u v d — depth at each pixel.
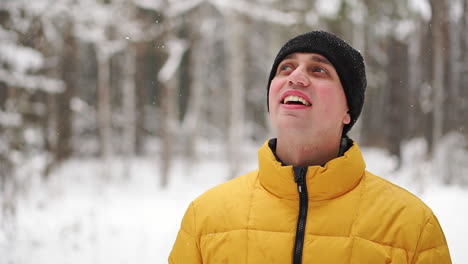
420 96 11.80
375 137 18.61
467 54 10.45
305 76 1.23
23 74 6.23
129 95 15.27
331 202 1.23
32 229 5.64
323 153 1.27
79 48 14.03
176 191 11.63
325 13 8.89
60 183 9.73
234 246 1.26
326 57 1.29
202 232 1.35
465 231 3.87
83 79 18.12
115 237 5.39
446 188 7.24
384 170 11.78
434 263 1.16
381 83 14.59
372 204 1.22
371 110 17.38
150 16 12.66
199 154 18.36
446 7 8.58
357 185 1.27
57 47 10.73
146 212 7.38
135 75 16.53
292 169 1.24
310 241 1.19
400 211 1.21
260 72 19.45
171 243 5.14
